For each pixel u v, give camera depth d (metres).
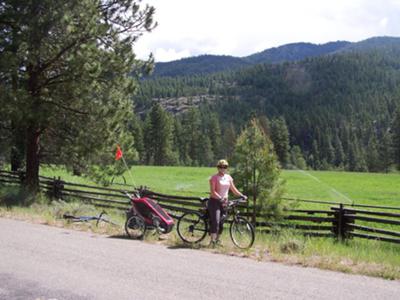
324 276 7.10
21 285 6.30
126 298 5.81
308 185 44.44
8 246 8.70
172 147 119.94
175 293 6.04
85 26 16.42
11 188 18.28
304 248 9.11
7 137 19.55
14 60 15.84
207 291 6.14
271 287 6.40
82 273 6.94
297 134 170.88
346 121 180.00
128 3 18.88
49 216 12.72
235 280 6.73
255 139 14.12
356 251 9.54
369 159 115.31
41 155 20.16
